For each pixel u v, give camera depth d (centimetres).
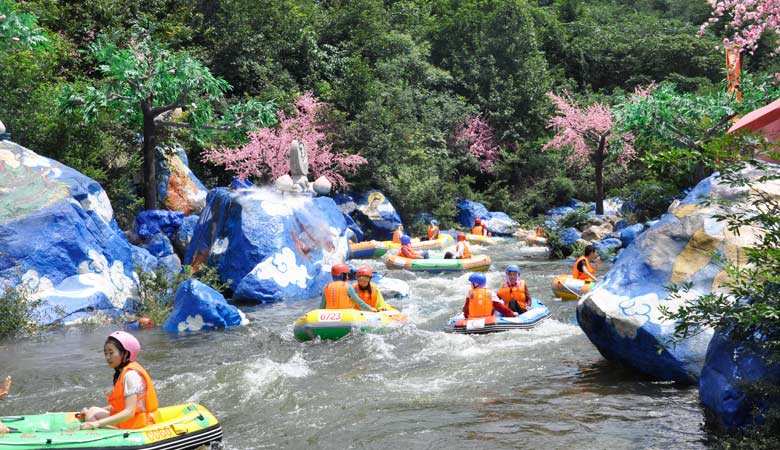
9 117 2134
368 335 1204
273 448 734
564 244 2645
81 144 2284
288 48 3769
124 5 3312
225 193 1956
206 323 1398
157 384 981
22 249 1498
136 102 2192
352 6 4284
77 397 948
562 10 6366
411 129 3734
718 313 627
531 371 988
